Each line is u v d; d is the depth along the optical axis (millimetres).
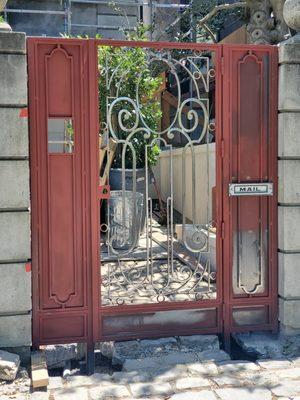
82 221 4039
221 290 4328
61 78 3965
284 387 3645
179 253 6496
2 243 3859
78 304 4062
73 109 3980
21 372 3760
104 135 5492
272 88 4348
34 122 3924
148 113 7672
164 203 10422
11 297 3885
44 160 3965
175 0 12844
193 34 10352
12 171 3848
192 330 4289
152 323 4219
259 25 6730
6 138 3820
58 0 11641
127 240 6211
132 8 11883
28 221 3891
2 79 3793
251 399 3479
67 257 4035
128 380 3760
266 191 4348
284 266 4324
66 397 3496
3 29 3904
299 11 4320
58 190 3998
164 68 8906
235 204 4348
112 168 8477
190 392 3578
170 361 4059
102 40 4016
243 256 4371
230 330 4348
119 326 4148
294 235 4320
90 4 11750
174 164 9953
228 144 4293
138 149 7910
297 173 4305
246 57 4297
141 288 5066
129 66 6598
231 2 10328
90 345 4074
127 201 6625
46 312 4008
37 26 11625
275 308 4426
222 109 4277
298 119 4281
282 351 4254
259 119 4344
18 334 3906
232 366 3973
